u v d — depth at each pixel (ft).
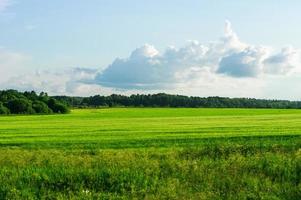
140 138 121.80
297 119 251.39
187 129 164.86
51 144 109.09
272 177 50.80
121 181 47.70
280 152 65.82
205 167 54.29
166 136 128.26
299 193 44.21
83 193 44.24
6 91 534.37
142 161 58.75
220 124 200.44
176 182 47.78
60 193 44.34
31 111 447.01
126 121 257.96
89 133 152.56
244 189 45.55
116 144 103.91
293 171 52.65
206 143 102.27
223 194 44.16
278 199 42.60
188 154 67.62
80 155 72.49
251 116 309.22
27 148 98.53
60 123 244.42
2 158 65.31
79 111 492.54
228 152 67.36
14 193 44.04
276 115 325.21
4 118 334.44
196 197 42.73
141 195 43.88
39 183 47.78
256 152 66.85
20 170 52.54
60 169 52.24
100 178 48.67
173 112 423.64
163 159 62.64
